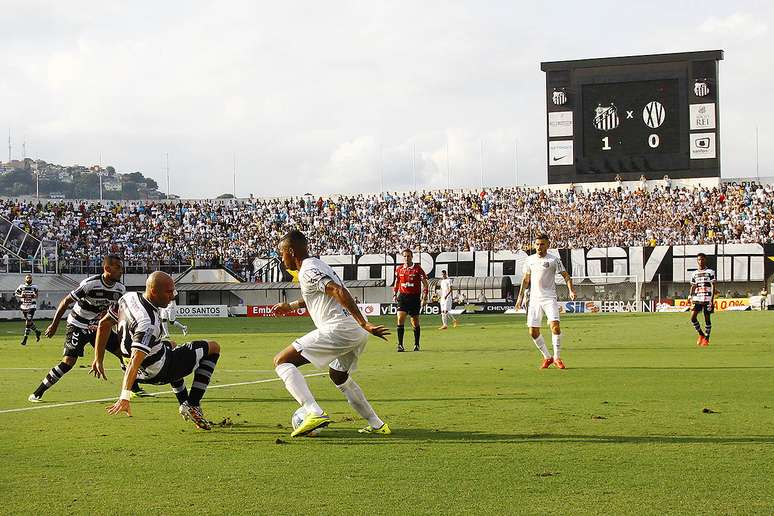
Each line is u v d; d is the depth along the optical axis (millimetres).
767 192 77625
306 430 10398
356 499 7426
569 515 6867
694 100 75125
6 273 70125
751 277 71312
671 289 72938
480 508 7090
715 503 7172
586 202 80125
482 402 13656
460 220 83375
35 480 8305
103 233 84188
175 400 14688
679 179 78312
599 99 76812
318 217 87188
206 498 7527
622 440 10062
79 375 20000
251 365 22109
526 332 37750
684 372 18406
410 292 26625
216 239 85625
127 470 8742
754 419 11594
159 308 11336
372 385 16438
